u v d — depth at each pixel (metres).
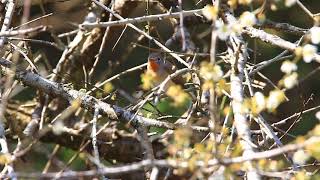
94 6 12.55
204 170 6.55
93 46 12.39
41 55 12.43
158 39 12.30
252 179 6.79
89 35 12.41
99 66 16.44
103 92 11.20
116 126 12.45
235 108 7.78
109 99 11.28
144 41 13.16
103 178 8.19
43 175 6.94
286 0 7.72
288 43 8.92
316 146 6.04
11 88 10.63
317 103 18.36
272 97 7.21
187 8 14.98
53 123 11.16
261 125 8.49
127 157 12.35
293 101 15.88
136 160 12.37
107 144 12.24
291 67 7.29
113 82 14.70
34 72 10.70
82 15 14.03
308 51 7.23
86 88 10.82
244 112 7.36
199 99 9.78
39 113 12.08
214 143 6.59
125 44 16.45
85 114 12.41
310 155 6.41
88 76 11.95
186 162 6.49
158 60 11.88
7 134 12.52
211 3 11.83
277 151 6.18
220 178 6.59
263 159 6.79
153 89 10.12
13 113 12.45
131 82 16.83
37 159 14.84
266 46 17.48
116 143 12.29
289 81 7.30
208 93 9.91
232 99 8.16
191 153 7.12
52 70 12.03
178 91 6.75
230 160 6.30
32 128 11.89
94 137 8.88
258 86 9.92
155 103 9.24
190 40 12.36
